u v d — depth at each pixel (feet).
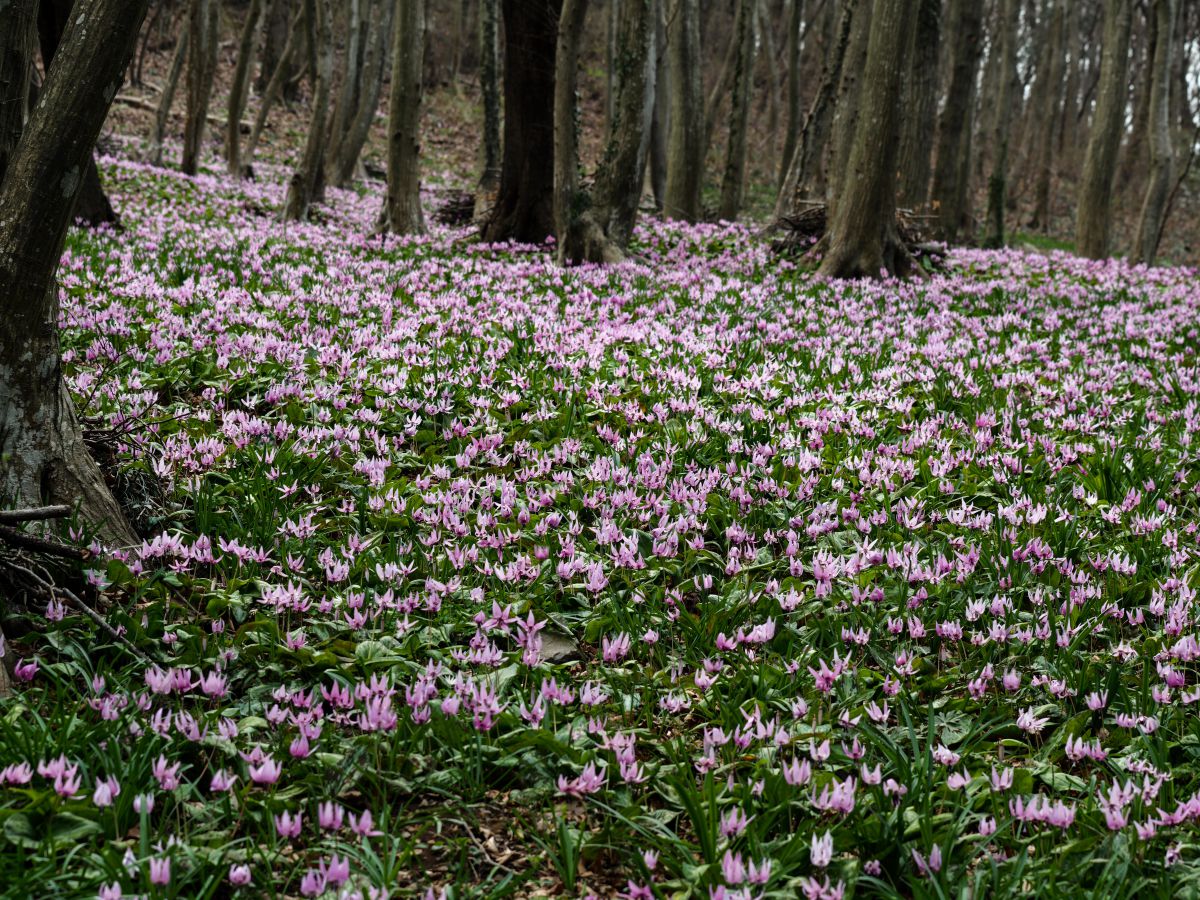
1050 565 16.94
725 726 12.44
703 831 9.96
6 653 12.05
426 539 16.44
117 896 8.28
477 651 13.11
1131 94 161.58
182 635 13.53
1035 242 119.44
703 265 51.39
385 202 57.31
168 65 138.82
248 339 26.02
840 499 19.63
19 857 9.01
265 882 9.45
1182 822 10.68
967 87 75.46
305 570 15.98
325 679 13.14
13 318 13.62
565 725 12.48
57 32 41.16
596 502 18.40
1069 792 11.68
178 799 10.31
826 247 53.16
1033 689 13.79
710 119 104.53
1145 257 72.18
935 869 9.48
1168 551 17.78
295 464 19.08
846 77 53.47
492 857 10.44
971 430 24.57
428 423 23.08
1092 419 25.46
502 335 30.71
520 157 54.03
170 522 16.66
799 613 15.31
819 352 30.81
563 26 46.06
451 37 163.32
